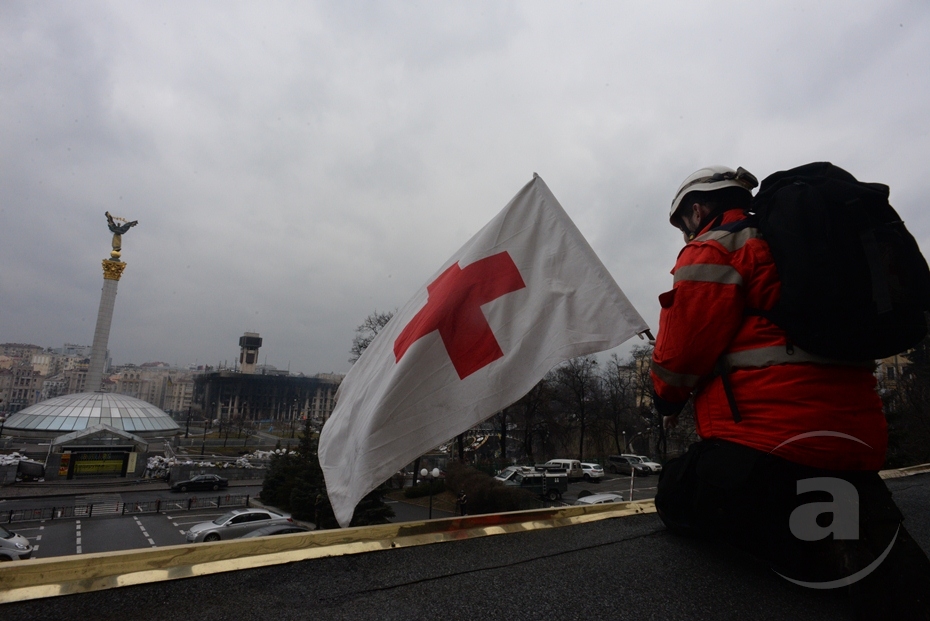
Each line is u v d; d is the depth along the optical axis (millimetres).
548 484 26953
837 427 1370
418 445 2121
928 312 1340
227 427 88125
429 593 1459
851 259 1299
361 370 3047
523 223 2625
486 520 2098
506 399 2240
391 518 21688
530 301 2439
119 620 1196
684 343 1549
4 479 39344
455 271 2557
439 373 2242
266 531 19562
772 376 1440
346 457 2430
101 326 62875
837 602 1521
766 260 1489
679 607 1448
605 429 45938
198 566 1488
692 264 1581
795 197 1438
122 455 44188
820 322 1336
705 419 1636
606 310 2357
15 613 1195
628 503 2580
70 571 1336
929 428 19000
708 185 1868
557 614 1372
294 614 1283
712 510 1643
